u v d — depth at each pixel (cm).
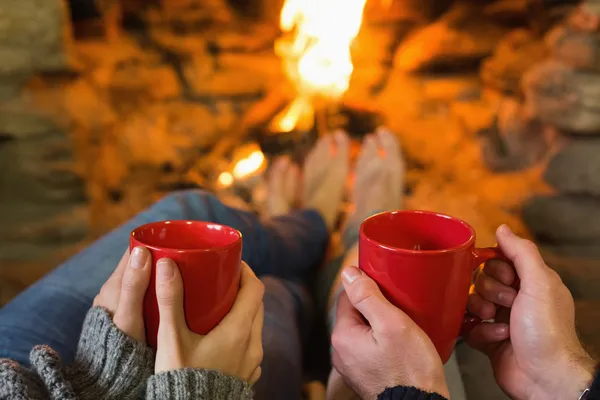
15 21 134
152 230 48
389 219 51
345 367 52
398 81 176
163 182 159
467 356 88
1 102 140
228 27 180
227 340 46
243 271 50
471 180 158
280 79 175
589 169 138
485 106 168
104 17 162
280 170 132
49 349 48
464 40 173
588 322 93
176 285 43
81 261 69
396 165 124
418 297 46
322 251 109
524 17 173
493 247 52
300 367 74
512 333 52
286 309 79
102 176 155
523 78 154
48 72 143
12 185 145
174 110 168
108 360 46
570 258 127
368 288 46
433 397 45
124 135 158
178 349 44
